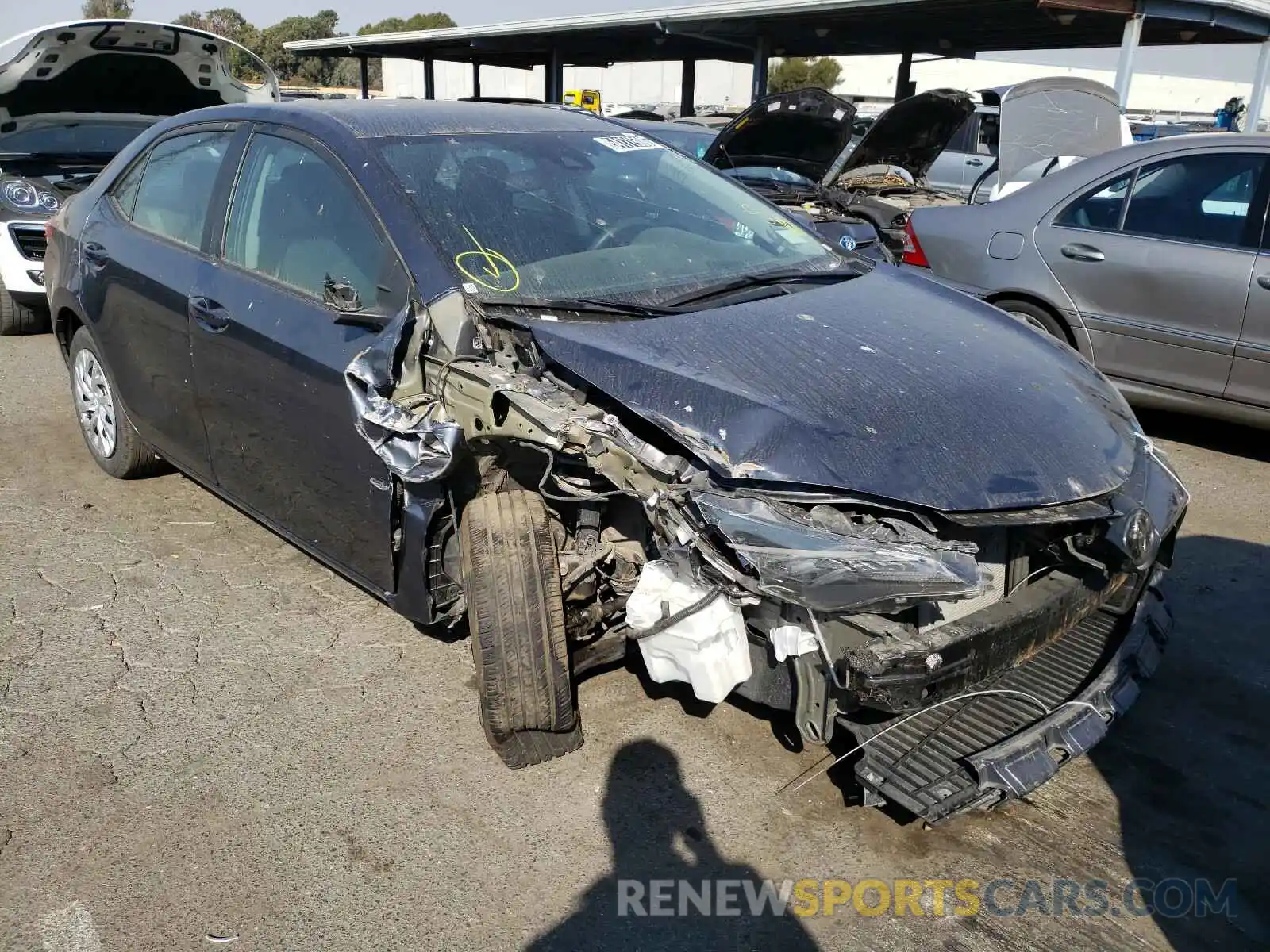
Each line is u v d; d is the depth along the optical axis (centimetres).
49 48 745
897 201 932
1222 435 605
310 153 344
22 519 445
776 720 307
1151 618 302
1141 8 1253
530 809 272
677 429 247
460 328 282
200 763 288
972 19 1494
